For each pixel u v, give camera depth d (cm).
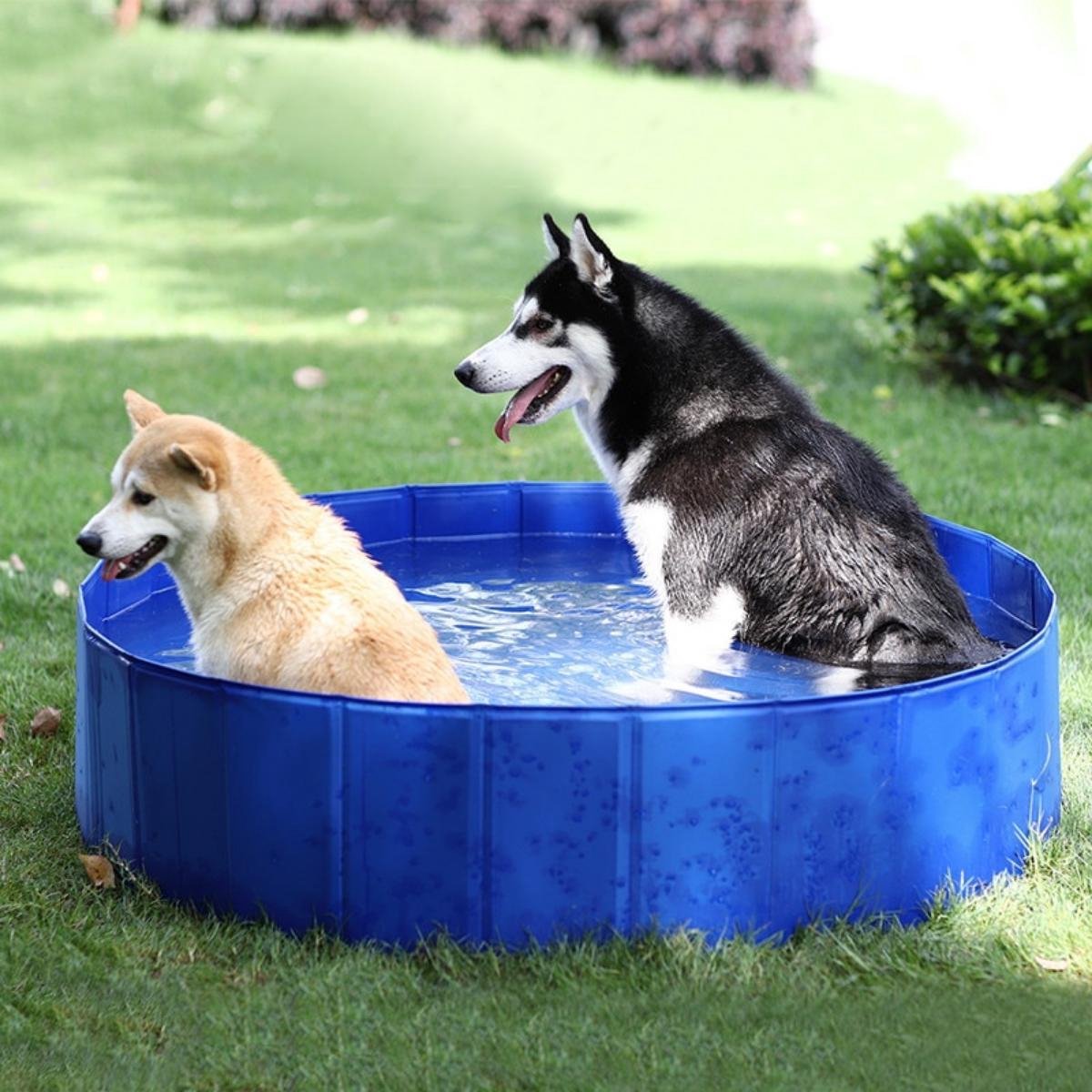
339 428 1125
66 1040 427
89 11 2822
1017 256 1155
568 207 2030
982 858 504
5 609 784
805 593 639
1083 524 916
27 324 1432
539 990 444
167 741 480
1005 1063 416
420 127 2334
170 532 527
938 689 475
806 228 1955
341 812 457
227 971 459
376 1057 415
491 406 1191
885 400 1185
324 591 520
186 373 1270
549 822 451
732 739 450
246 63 2573
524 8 2775
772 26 2802
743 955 457
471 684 613
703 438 674
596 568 794
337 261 1717
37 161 2170
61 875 518
